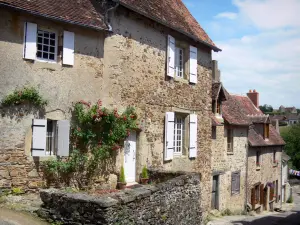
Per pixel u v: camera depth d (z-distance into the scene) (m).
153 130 13.02
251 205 22.83
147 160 12.75
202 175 15.98
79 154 10.52
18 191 9.42
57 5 10.31
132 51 12.00
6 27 9.27
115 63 11.40
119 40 11.52
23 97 9.45
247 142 21.98
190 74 14.94
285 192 32.06
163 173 12.30
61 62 10.27
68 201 7.81
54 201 8.05
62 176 10.30
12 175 9.39
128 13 11.87
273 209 27.08
